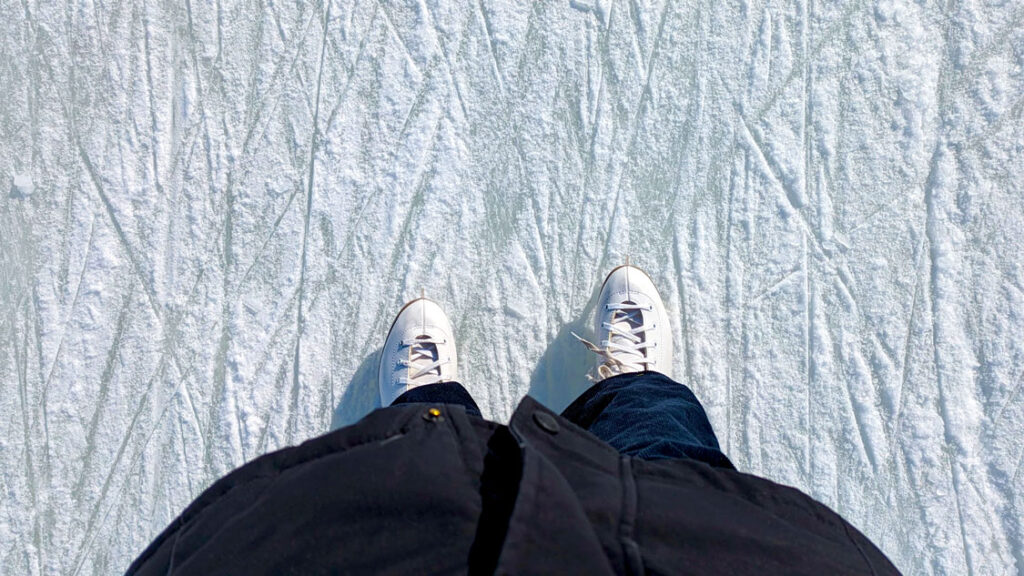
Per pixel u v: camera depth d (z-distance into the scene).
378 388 1.33
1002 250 1.33
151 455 1.34
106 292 1.35
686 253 1.35
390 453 0.70
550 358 1.34
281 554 0.67
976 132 1.34
